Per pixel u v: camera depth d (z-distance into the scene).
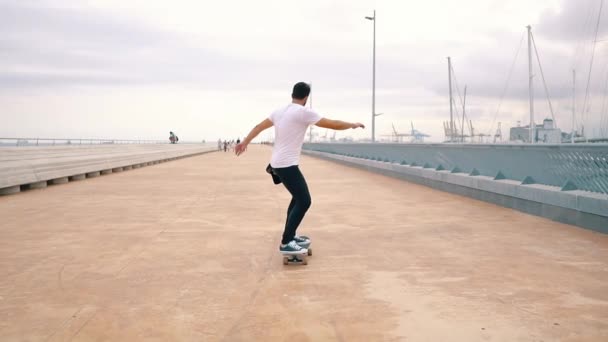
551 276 3.85
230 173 17.44
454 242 5.24
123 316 3.03
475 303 3.22
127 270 4.16
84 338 2.68
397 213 7.41
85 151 22.23
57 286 3.69
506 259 4.43
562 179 6.72
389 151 17.06
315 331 2.76
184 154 40.47
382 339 2.64
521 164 7.82
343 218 6.96
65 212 7.60
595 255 4.53
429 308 3.14
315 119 4.17
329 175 16.20
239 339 2.65
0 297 3.42
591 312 3.03
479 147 9.31
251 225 6.44
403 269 4.14
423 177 12.16
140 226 6.35
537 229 5.91
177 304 3.26
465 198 9.32
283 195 10.05
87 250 4.93
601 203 5.48
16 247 5.07
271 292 3.53
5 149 14.04
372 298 3.36
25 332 2.77
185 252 4.86
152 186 12.17
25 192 10.72
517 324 2.84
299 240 4.49
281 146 4.29
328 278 3.89
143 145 34.38
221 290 3.58
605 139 25.42
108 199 9.36
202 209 7.95
